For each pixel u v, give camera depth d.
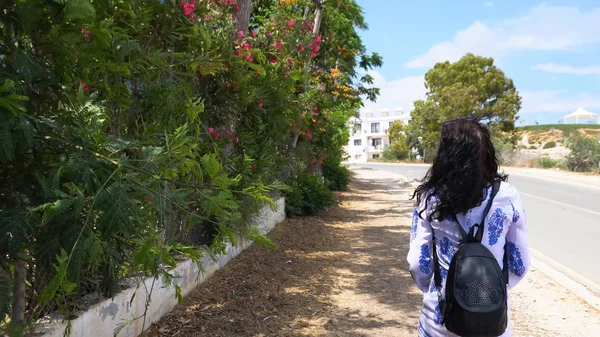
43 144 2.30
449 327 1.86
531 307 5.11
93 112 2.38
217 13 5.24
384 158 71.62
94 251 2.14
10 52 2.20
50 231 2.12
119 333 3.58
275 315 4.66
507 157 40.69
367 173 35.47
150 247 2.49
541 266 6.80
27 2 2.13
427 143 53.91
